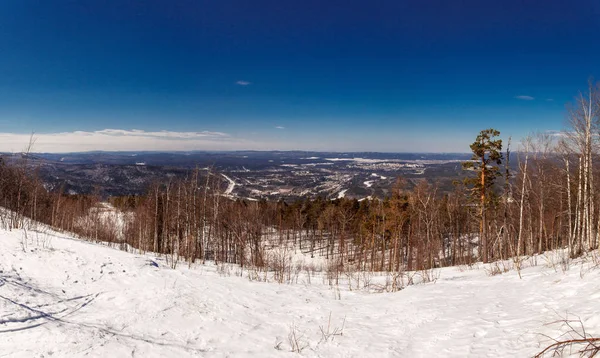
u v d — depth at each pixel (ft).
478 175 84.89
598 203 65.72
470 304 32.55
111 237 102.53
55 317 27.81
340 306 36.76
